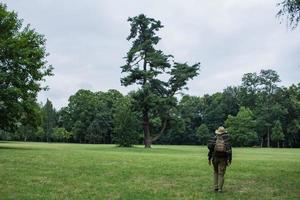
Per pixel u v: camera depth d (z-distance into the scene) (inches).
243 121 4704.7
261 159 1428.4
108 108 5039.4
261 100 5147.6
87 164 929.5
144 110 2800.2
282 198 579.2
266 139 5132.9
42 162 940.0
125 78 2755.9
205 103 5693.9
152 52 2765.7
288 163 1143.0
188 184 690.2
